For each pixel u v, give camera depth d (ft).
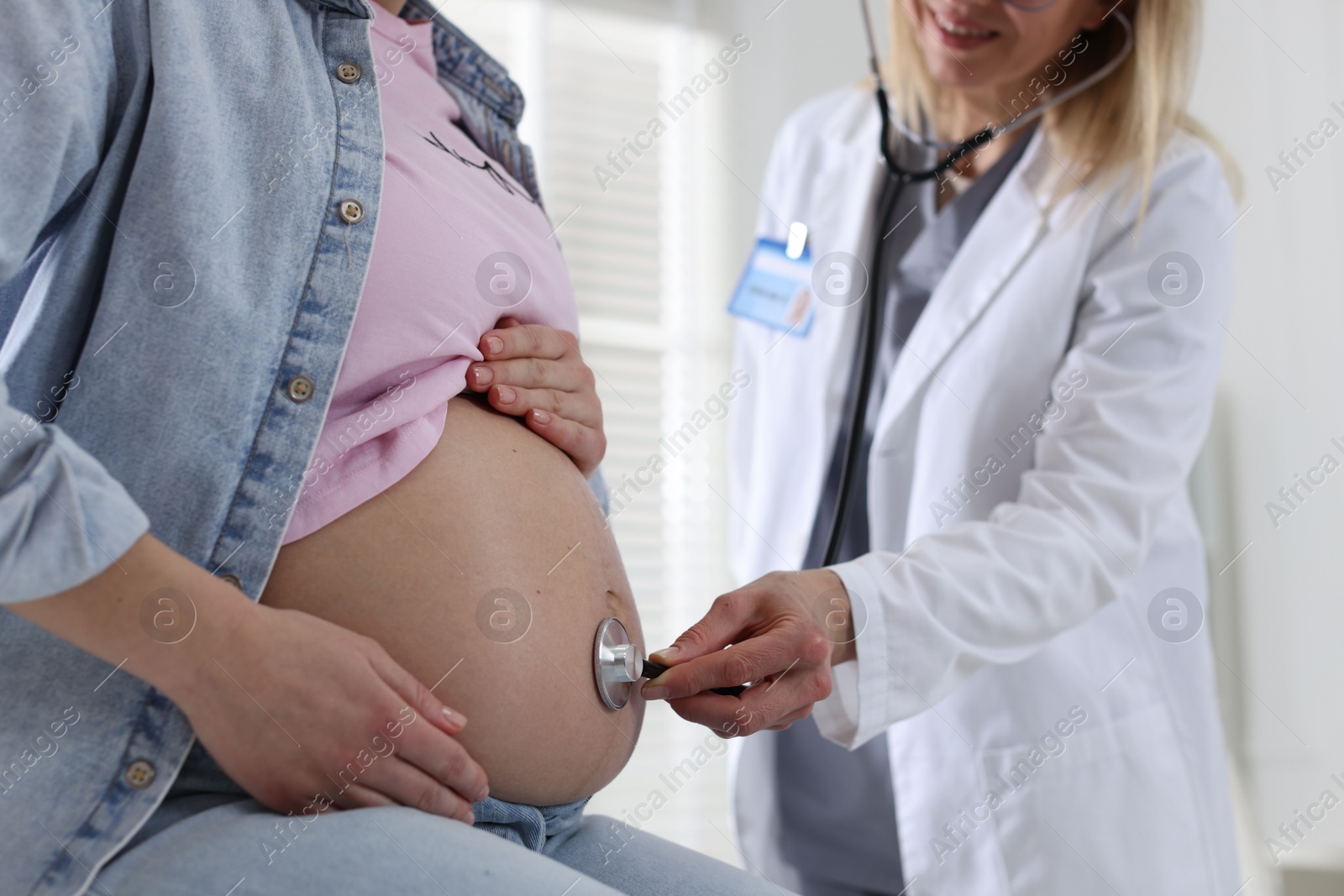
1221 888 4.09
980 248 4.38
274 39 2.01
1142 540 3.69
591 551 2.25
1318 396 6.30
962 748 3.92
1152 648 4.17
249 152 1.89
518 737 1.93
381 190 2.00
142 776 1.57
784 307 4.84
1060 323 4.12
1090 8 4.23
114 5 1.83
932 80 4.69
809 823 4.44
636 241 8.57
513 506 2.06
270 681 1.52
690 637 2.54
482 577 1.92
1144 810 3.84
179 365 1.71
